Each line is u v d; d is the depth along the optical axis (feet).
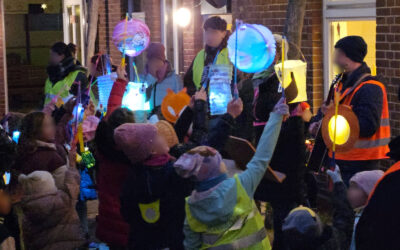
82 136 20.27
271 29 29.53
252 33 16.05
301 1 23.03
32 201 17.03
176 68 38.70
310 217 13.64
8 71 66.49
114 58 43.83
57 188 18.26
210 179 13.05
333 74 27.37
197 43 36.09
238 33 16.22
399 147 11.10
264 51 16.11
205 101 17.01
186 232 13.57
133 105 20.29
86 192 21.74
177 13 36.52
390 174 10.99
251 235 13.37
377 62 24.16
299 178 17.65
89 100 21.65
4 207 15.06
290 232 13.71
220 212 12.92
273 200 17.87
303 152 17.62
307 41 27.81
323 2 27.50
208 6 33.68
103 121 16.56
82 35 47.55
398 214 10.61
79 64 27.66
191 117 17.12
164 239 14.53
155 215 14.49
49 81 27.43
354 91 18.28
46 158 18.47
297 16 23.11
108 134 16.33
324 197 14.88
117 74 19.35
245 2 31.17
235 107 15.62
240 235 13.28
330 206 14.65
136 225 14.73
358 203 13.85
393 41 23.34
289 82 17.03
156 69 24.16
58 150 20.65
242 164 16.42
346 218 13.98
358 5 25.90
